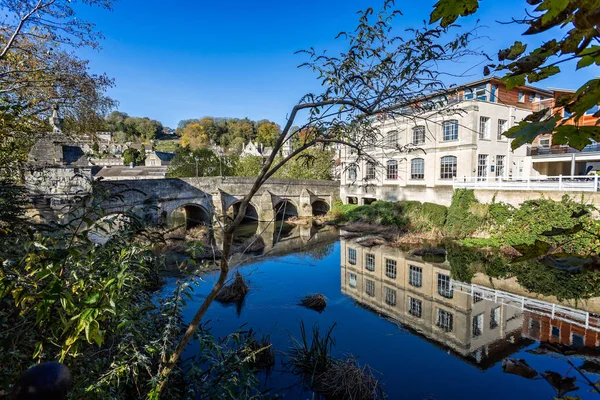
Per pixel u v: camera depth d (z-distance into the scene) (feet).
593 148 65.31
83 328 8.91
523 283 46.14
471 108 70.54
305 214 105.40
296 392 23.09
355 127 10.24
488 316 36.37
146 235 14.10
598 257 3.54
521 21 3.38
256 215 109.91
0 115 14.07
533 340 30.96
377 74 8.79
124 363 11.35
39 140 43.34
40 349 9.47
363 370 24.54
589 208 51.83
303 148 9.39
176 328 13.58
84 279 10.89
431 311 37.88
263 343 26.84
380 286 46.29
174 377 15.30
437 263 55.62
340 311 37.68
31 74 25.43
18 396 4.16
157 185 74.69
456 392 23.49
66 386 4.40
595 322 34.40
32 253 9.89
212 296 10.52
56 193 41.73
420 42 7.78
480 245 61.62
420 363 27.32
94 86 31.30
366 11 8.55
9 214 18.97
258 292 43.16
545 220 55.83
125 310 11.38
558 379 8.30
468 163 72.74
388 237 73.56
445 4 4.01
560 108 3.90
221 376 14.73
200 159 117.19
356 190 103.91
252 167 118.32
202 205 86.12
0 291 8.87
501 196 64.13
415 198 84.48
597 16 2.64
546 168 83.66
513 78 4.10
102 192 13.03
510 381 24.88
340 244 70.95
